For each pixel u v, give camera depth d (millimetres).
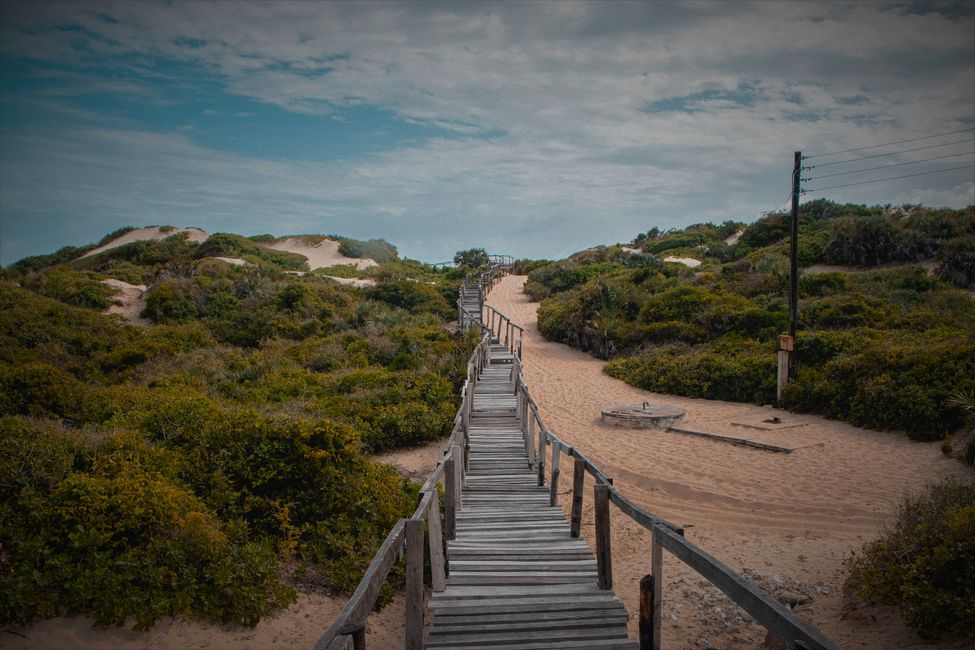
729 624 5047
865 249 24109
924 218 24766
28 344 17109
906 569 4641
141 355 16938
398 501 6871
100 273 29953
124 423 8062
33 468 4992
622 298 23266
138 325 22219
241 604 4547
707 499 8602
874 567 5012
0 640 3770
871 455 10078
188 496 5578
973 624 3953
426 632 4977
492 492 8133
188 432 7055
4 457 5008
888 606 4758
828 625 4711
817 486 8766
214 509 5836
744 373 15281
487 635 4188
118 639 4023
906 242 23219
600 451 11180
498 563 5516
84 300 23500
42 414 9422
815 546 6746
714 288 23500
